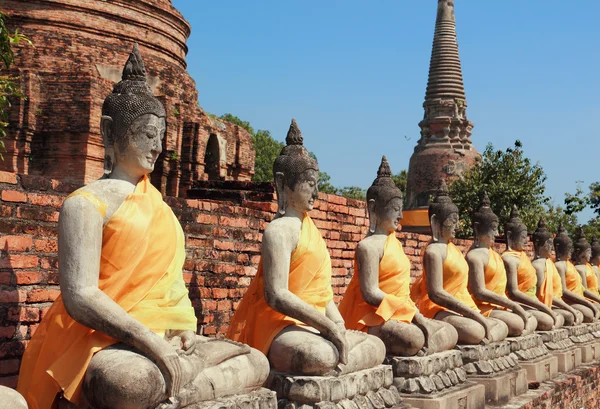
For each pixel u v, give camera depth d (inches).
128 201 225.5
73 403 212.7
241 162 1064.2
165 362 211.2
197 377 226.1
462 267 448.8
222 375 234.4
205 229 391.5
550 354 570.9
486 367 438.3
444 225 445.4
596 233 1487.5
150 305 226.7
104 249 222.4
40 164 820.6
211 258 393.7
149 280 227.3
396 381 365.1
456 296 446.3
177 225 242.5
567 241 731.4
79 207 216.8
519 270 581.0
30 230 287.3
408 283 383.6
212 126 999.6
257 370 249.0
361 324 373.1
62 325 219.6
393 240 380.2
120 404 203.6
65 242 215.3
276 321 302.2
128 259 223.1
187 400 219.1
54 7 892.6
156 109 233.0
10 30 877.8
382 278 374.6
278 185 311.9
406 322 371.6
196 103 1059.9
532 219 1132.5
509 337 513.3
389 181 384.5
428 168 1717.5
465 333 438.9
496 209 1146.7
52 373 213.0
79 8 906.7
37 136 820.0
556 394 514.3
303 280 305.9
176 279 239.0
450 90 1772.9
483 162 1211.2
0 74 810.2
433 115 1772.9
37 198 291.1
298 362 290.4
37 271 287.1
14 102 802.2
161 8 984.9
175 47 1026.7
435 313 446.6
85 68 891.4
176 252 239.0
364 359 313.9
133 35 951.6
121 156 231.3
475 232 512.1
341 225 538.0
